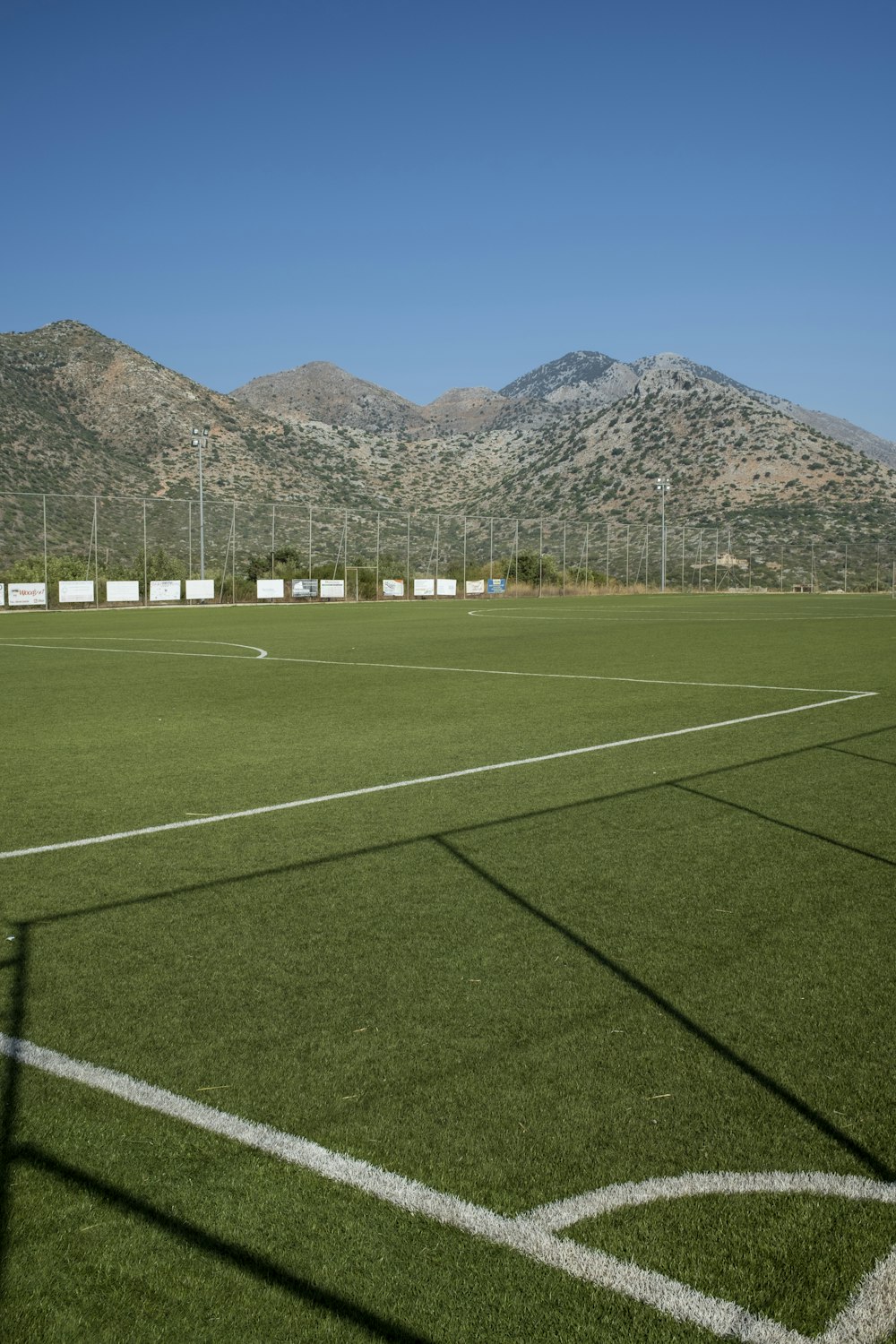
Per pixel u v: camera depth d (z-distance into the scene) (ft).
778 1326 8.35
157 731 37.86
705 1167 10.46
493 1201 9.89
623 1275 8.90
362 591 186.80
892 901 18.88
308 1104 11.64
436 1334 8.26
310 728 38.58
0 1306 8.57
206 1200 9.89
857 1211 9.77
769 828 23.93
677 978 15.31
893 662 65.51
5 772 30.22
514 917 17.95
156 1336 8.26
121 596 154.40
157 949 16.44
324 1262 9.07
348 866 20.90
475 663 64.95
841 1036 13.47
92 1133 11.03
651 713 42.19
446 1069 12.48
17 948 16.47
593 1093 11.91
